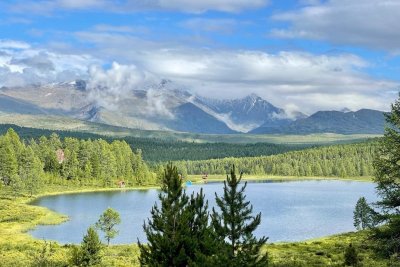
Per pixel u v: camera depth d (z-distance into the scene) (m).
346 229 122.69
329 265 58.97
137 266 65.88
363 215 104.25
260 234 115.25
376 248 41.00
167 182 34.50
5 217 137.75
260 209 163.38
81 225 131.88
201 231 34.62
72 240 108.50
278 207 169.38
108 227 99.31
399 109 40.66
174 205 33.88
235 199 33.66
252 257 33.12
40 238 110.38
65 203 184.00
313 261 64.75
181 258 32.25
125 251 85.38
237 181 33.91
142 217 146.00
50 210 160.62
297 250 80.88
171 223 33.53
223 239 33.38
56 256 73.12
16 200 184.62
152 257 33.47
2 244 89.56
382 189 40.56
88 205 177.75
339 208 166.38
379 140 41.47
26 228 125.12
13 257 71.00
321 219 140.12
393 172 40.22
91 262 57.88
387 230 40.31
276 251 80.06
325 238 97.88
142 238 111.50
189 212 33.75
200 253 31.62
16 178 197.38
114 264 66.44
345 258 56.97
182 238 32.72
